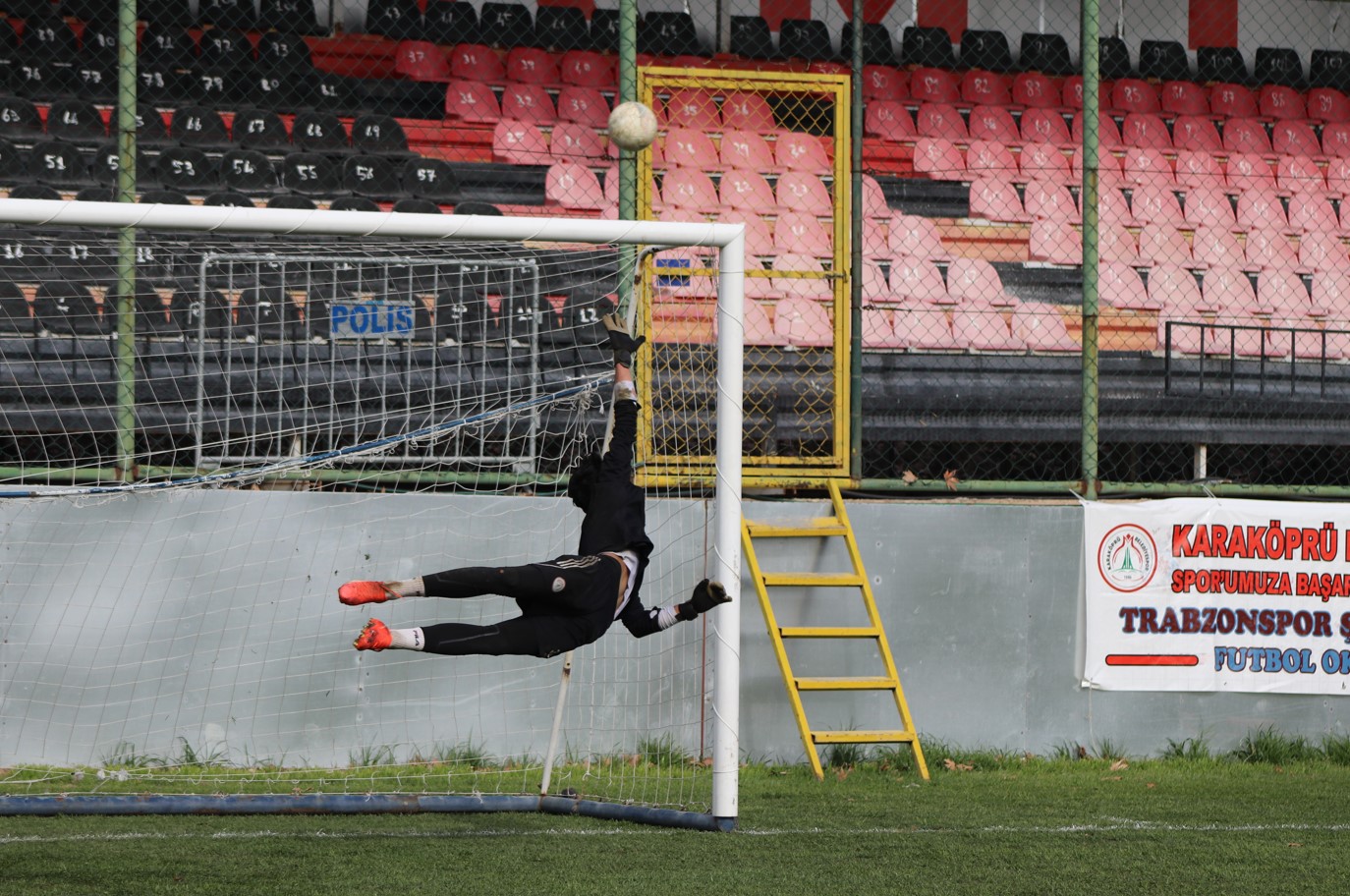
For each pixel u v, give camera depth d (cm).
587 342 4197
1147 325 5484
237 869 2269
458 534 3638
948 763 3653
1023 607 3884
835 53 6144
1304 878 2286
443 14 5859
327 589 3553
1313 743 3994
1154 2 6381
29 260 4138
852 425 3969
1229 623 3972
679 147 5478
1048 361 4725
